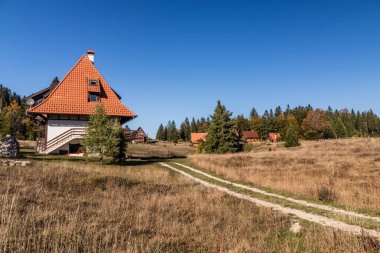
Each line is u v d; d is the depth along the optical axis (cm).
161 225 927
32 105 4100
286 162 2973
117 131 2672
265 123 11781
